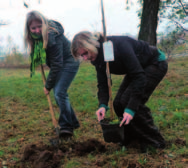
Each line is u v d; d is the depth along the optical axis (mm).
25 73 11391
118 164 2559
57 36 3072
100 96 2811
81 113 4625
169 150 2809
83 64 13562
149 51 2641
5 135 3707
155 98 5320
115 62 2439
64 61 3268
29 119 4453
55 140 3174
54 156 2682
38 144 2951
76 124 3598
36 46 3137
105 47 2354
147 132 2750
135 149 2865
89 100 5449
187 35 10352
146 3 7816
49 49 3025
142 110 2680
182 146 2904
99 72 2713
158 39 12016
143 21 7934
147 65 2703
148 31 7832
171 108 4418
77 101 5434
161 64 2705
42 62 3070
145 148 2785
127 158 2650
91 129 3730
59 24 3223
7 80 8953
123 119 2441
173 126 3545
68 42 3289
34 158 2699
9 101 5840
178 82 6750
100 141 3152
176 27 9766
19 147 3242
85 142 2965
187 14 9281
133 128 2732
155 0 7723
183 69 9070
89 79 8359
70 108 3389
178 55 14516
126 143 2926
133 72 2377
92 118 4289
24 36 3172
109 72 2520
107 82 2807
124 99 2627
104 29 2406
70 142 3111
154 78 2658
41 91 6617
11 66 14531
